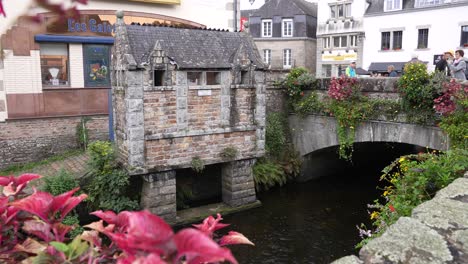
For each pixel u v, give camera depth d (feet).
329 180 43.83
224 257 3.54
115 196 28.89
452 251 6.84
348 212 34.40
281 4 116.06
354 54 99.35
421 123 30.17
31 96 35.76
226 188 34.68
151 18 41.55
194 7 44.19
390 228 7.74
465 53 80.53
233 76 31.96
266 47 115.34
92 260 5.08
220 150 32.42
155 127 29.17
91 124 38.75
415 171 14.92
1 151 34.96
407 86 30.09
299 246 28.17
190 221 31.58
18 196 6.85
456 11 80.84
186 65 29.50
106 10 38.63
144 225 3.82
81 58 37.96
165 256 3.76
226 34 33.47
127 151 28.96
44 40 35.37
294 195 38.63
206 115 31.27
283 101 41.42
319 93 38.58
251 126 33.58
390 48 92.38
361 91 34.83
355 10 98.27
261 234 29.99
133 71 27.68
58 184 27.17
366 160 48.37
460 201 9.37
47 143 36.86
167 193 30.55
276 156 40.32
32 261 5.08
